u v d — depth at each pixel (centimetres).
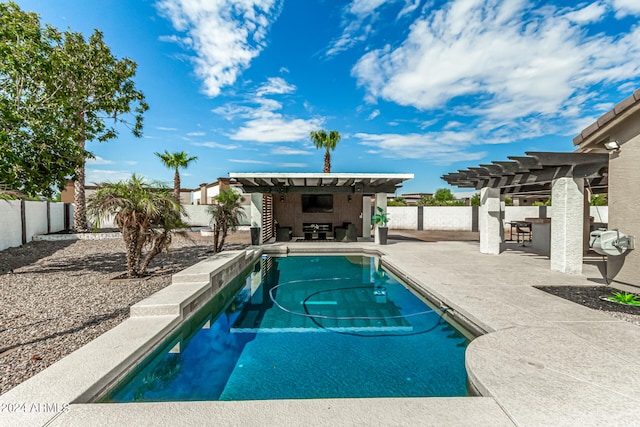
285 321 517
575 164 652
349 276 853
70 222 1705
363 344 419
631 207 504
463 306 457
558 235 711
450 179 1102
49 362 310
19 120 709
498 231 1006
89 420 215
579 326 375
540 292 534
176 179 2289
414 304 602
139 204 636
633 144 498
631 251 509
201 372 346
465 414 218
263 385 317
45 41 796
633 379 257
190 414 221
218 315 552
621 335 346
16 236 1120
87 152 916
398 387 311
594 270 741
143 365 338
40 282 633
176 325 422
